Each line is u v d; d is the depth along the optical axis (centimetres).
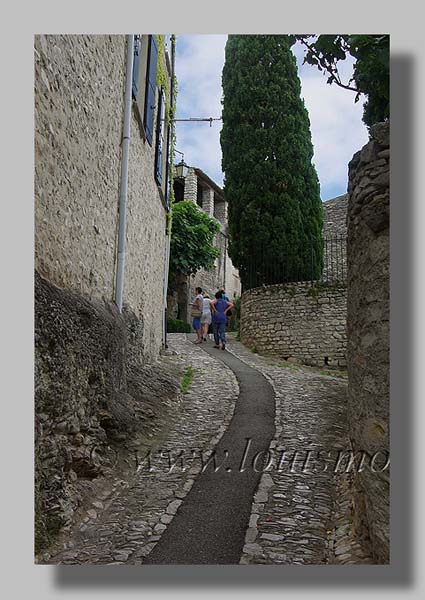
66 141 468
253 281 1518
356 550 357
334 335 1286
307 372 1159
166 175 1259
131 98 727
